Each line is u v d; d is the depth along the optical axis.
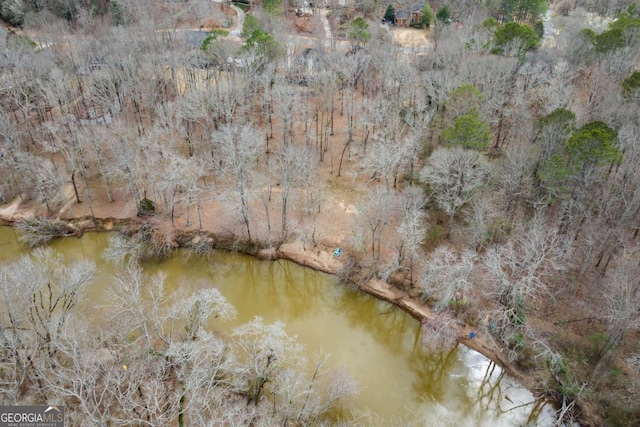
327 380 43.66
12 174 64.75
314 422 38.62
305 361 42.12
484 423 42.03
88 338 40.84
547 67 68.38
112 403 37.50
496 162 57.22
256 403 38.69
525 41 70.50
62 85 65.62
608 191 50.75
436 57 72.00
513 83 67.94
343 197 64.00
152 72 72.62
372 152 60.09
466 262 46.25
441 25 89.12
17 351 37.84
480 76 62.56
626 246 50.28
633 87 59.47
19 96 70.75
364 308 53.44
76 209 62.62
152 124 72.88
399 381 45.75
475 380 45.53
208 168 66.38
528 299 49.41
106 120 74.56
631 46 69.94
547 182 50.47
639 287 45.34
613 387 41.88
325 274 56.38
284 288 56.88
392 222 58.22
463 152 50.75
